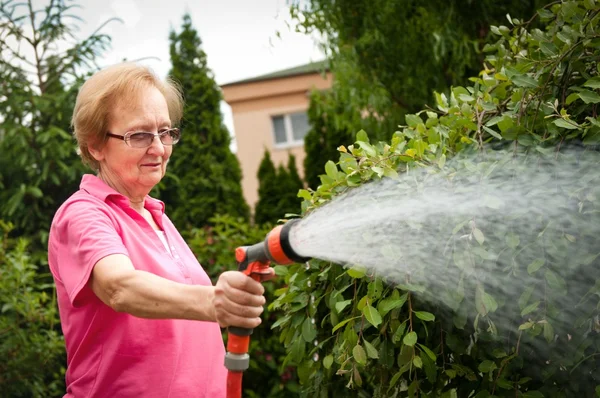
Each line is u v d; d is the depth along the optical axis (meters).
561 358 1.73
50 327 4.64
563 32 2.04
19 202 5.74
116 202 1.97
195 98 8.65
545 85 1.95
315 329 2.11
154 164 1.97
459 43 4.54
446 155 1.98
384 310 1.75
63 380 4.74
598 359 1.72
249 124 13.88
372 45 5.00
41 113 6.09
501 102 2.12
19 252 4.58
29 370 4.37
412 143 2.04
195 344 1.96
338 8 4.97
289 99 13.72
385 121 5.14
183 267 2.05
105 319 1.81
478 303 1.67
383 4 4.86
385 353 1.88
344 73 5.32
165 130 1.99
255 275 1.47
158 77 2.04
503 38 2.47
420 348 1.84
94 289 1.70
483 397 1.77
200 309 1.49
